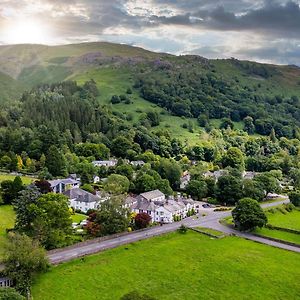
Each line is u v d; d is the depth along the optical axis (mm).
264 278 115500
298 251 140375
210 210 199500
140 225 156500
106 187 184750
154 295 102125
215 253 133625
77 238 137375
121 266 118250
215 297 103062
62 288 102625
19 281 99250
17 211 135250
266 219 163500
